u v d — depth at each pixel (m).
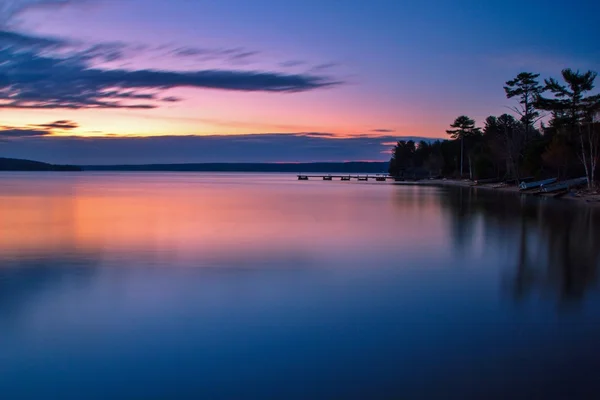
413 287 13.41
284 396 7.20
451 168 120.81
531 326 10.10
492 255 18.17
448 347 8.98
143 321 10.62
